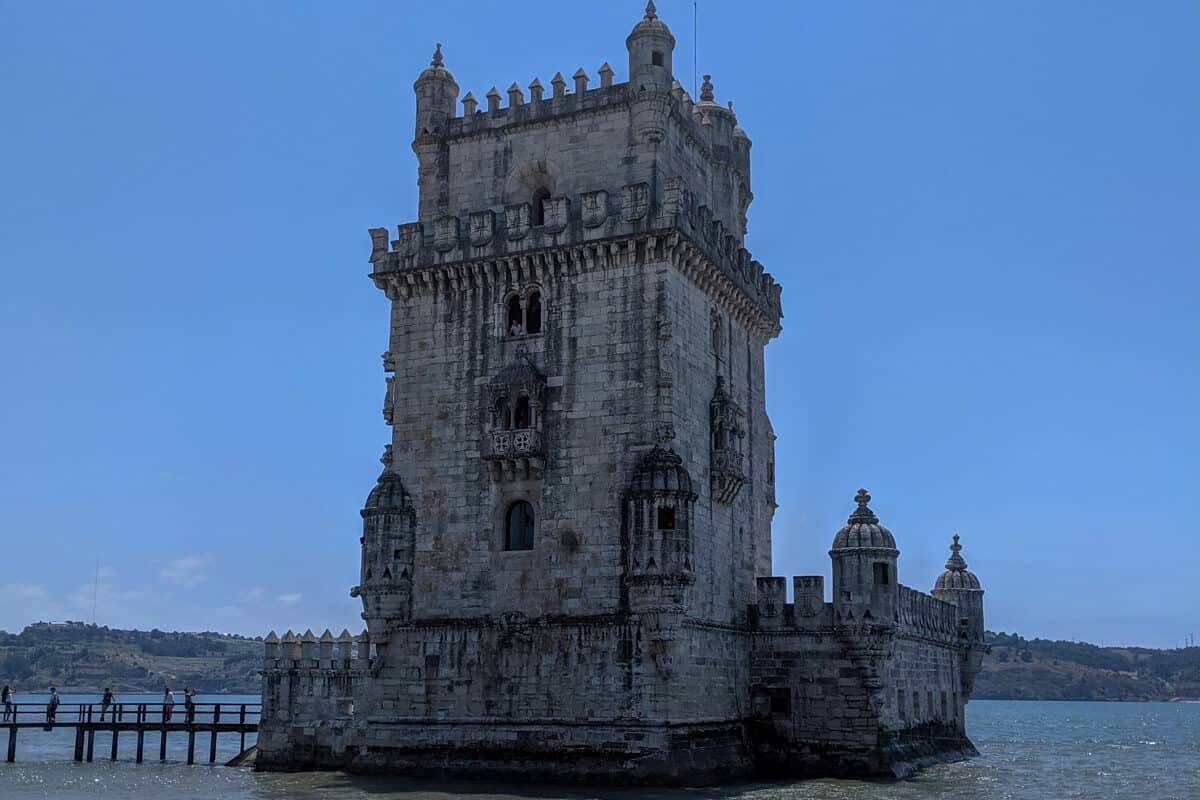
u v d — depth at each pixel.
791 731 60.22
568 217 57.91
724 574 59.50
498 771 53.91
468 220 60.31
